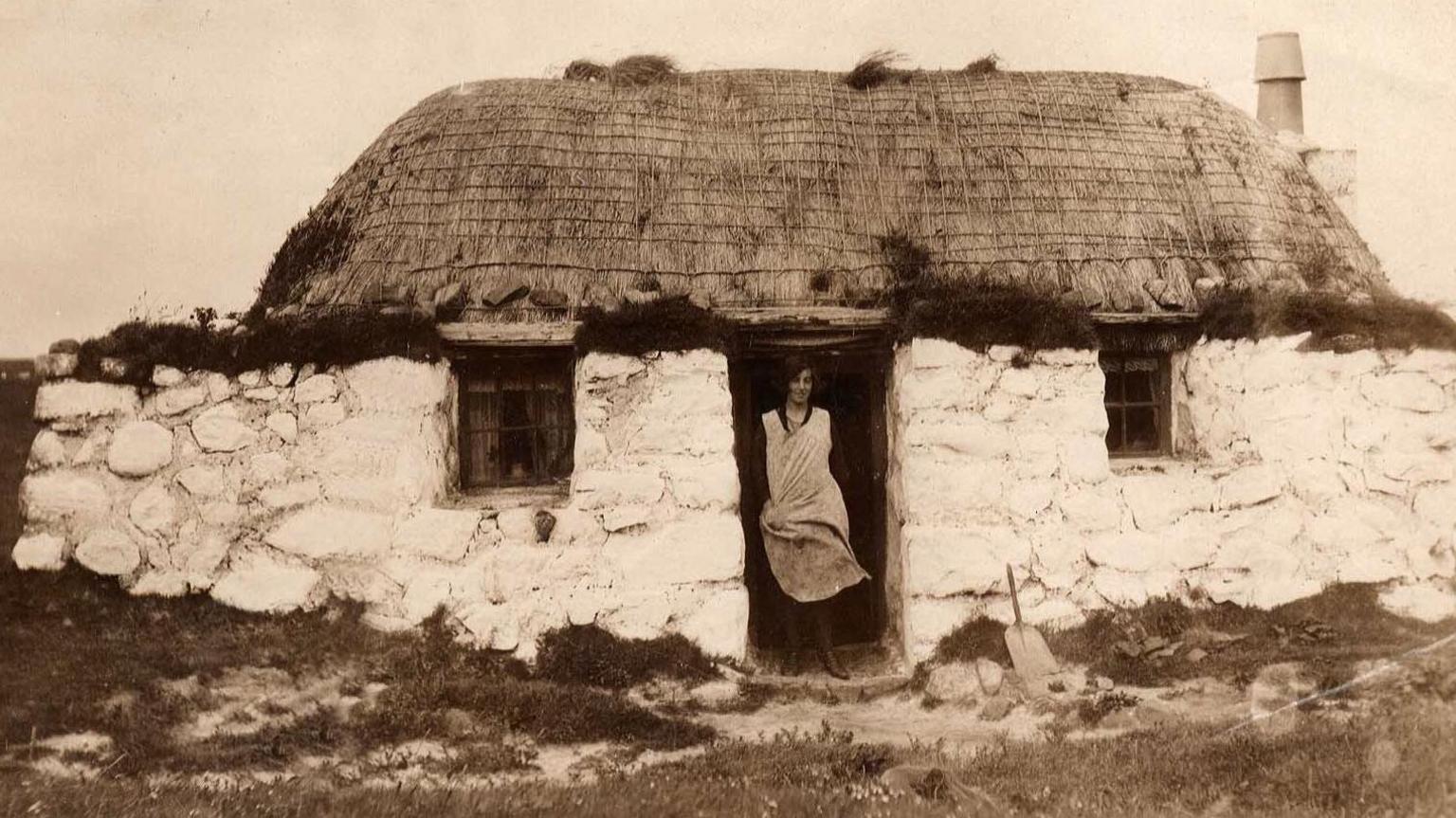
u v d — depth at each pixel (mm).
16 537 11141
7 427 12789
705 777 7707
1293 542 10578
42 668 8969
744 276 10789
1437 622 10391
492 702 8969
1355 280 11852
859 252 11023
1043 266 10969
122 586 9820
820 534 10422
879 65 12117
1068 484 10281
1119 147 11758
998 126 11773
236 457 9938
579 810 6887
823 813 6938
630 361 10062
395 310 10031
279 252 11578
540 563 9852
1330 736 8000
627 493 9969
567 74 12367
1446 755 7551
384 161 11484
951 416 10227
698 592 9977
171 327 10055
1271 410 10672
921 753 8156
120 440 9906
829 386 11195
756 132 11656
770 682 9938
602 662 9711
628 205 11016
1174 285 10992
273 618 9773
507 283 10469
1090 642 10031
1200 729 8398
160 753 8102
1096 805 7094
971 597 10133
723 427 10133
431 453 10023
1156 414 11211
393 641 9617
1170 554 10375
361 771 7930
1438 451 10852
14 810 6754
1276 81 13586
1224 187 11727
